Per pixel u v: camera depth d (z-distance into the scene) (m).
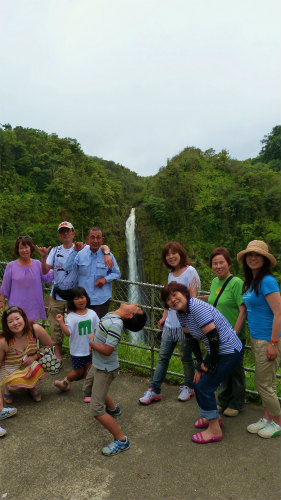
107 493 2.08
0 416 2.92
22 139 57.75
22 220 43.56
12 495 2.08
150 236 44.66
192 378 3.21
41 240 42.97
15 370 3.11
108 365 2.48
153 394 3.16
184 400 3.18
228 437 2.60
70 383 3.62
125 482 2.17
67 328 3.17
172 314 3.02
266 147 62.22
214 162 51.69
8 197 44.62
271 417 2.66
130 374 3.82
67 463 2.37
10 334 3.03
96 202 47.72
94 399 2.43
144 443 2.57
